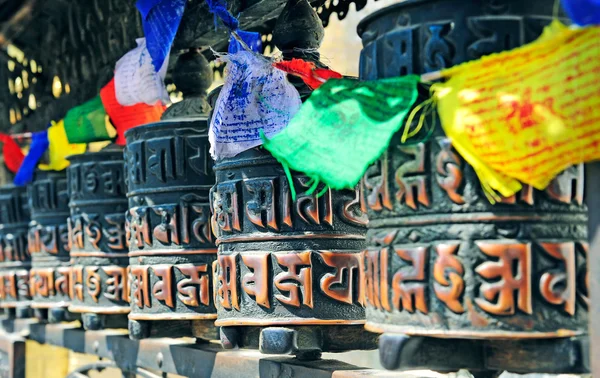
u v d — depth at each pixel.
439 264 1.49
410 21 1.54
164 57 2.38
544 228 1.47
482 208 1.47
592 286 1.34
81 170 2.89
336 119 1.54
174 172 2.41
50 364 4.21
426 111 1.50
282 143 1.58
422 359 1.53
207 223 2.40
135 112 2.82
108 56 3.34
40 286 3.35
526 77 1.39
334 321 1.94
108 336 2.95
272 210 1.98
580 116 1.35
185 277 2.39
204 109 2.51
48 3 3.81
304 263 1.95
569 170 1.48
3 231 3.81
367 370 1.87
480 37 1.49
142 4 2.46
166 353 2.55
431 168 1.50
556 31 1.39
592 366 1.33
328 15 2.37
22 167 3.27
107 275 2.83
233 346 2.04
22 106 4.36
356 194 1.99
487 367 1.54
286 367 1.99
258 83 1.92
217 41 2.53
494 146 1.41
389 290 1.55
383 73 1.57
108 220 2.84
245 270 2.01
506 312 1.45
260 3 2.29
